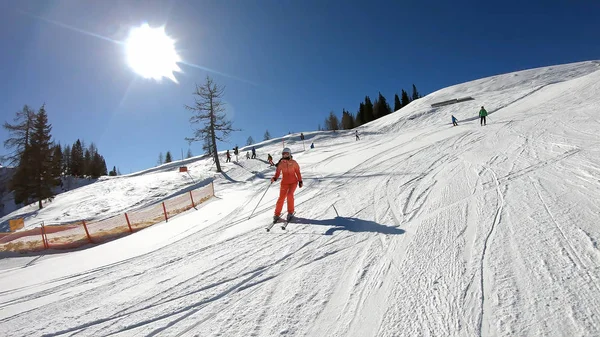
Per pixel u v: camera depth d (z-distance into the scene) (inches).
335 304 100.3
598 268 93.1
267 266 139.5
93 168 2420.0
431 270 111.5
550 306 80.5
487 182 223.1
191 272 147.3
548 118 554.6
